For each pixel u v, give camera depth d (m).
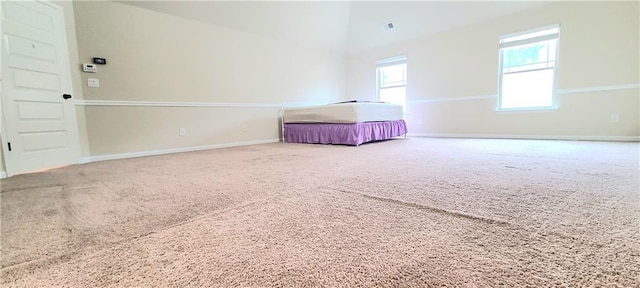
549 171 1.88
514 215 1.08
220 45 4.39
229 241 0.92
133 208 1.31
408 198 1.33
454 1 4.60
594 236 0.88
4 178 2.24
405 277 0.69
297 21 5.11
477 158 2.52
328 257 0.80
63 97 2.93
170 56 3.84
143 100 3.61
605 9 3.70
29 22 2.62
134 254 0.85
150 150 3.69
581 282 0.65
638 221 0.99
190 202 1.37
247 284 0.68
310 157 2.89
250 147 4.21
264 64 5.04
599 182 1.55
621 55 3.65
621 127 3.72
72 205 1.40
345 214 1.14
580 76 3.94
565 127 4.11
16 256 0.87
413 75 5.67
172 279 0.71
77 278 0.73
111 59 3.33
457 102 5.14
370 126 4.30
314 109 4.57
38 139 2.67
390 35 5.71
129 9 3.45
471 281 0.66
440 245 0.85
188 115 4.05
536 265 0.72
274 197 1.41
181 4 3.79
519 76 4.50
